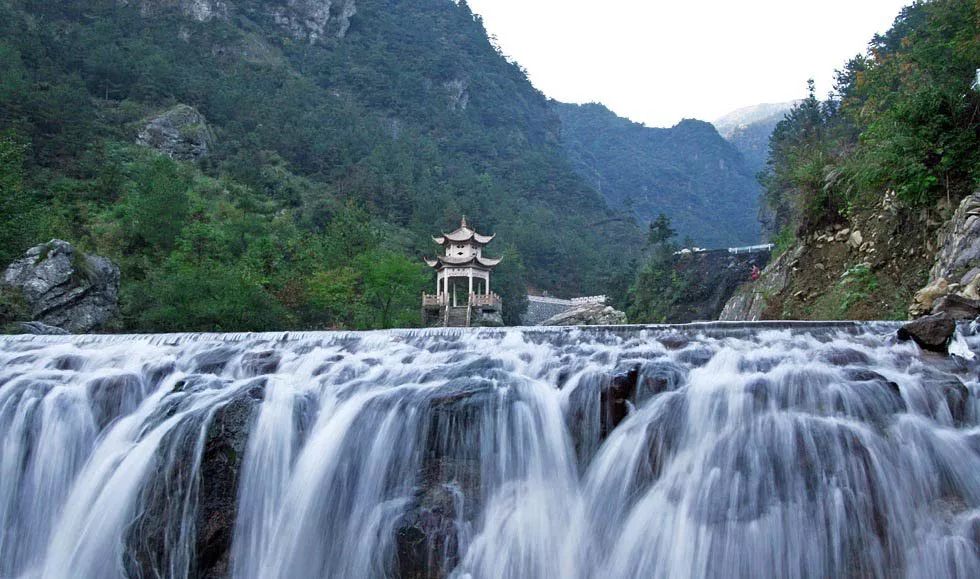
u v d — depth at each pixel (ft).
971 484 19.80
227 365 33.65
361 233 165.89
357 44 537.24
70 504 25.70
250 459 24.29
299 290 106.52
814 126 132.36
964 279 38.09
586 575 21.50
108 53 297.94
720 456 21.56
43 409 28.96
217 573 22.57
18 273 77.25
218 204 207.10
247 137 309.63
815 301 60.18
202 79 340.18
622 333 36.17
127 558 22.98
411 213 309.83
